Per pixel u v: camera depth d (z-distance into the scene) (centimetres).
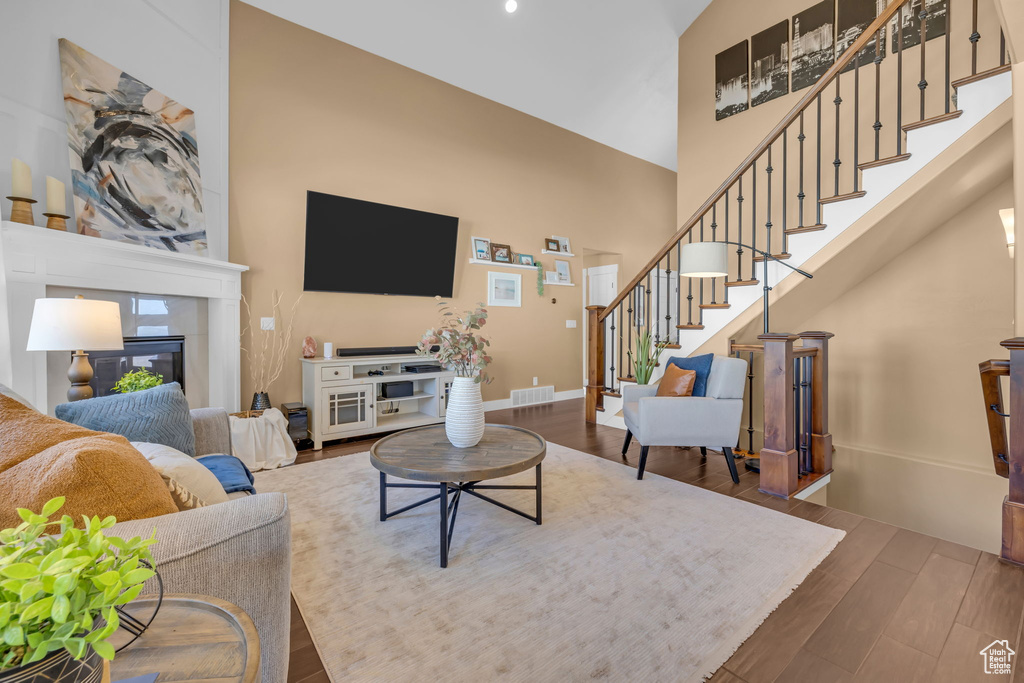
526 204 562
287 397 395
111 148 269
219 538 93
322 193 403
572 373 618
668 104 602
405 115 461
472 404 233
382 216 439
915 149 266
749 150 446
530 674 131
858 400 399
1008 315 330
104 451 93
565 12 449
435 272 481
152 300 300
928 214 312
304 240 401
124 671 58
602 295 696
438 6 411
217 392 339
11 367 212
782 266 321
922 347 367
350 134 425
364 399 394
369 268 435
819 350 300
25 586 42
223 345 338
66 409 168
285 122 389
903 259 376
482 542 209
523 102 542
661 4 469
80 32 258
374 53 438
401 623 153
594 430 430
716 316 357
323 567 188
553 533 218
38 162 239
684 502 255
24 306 219
